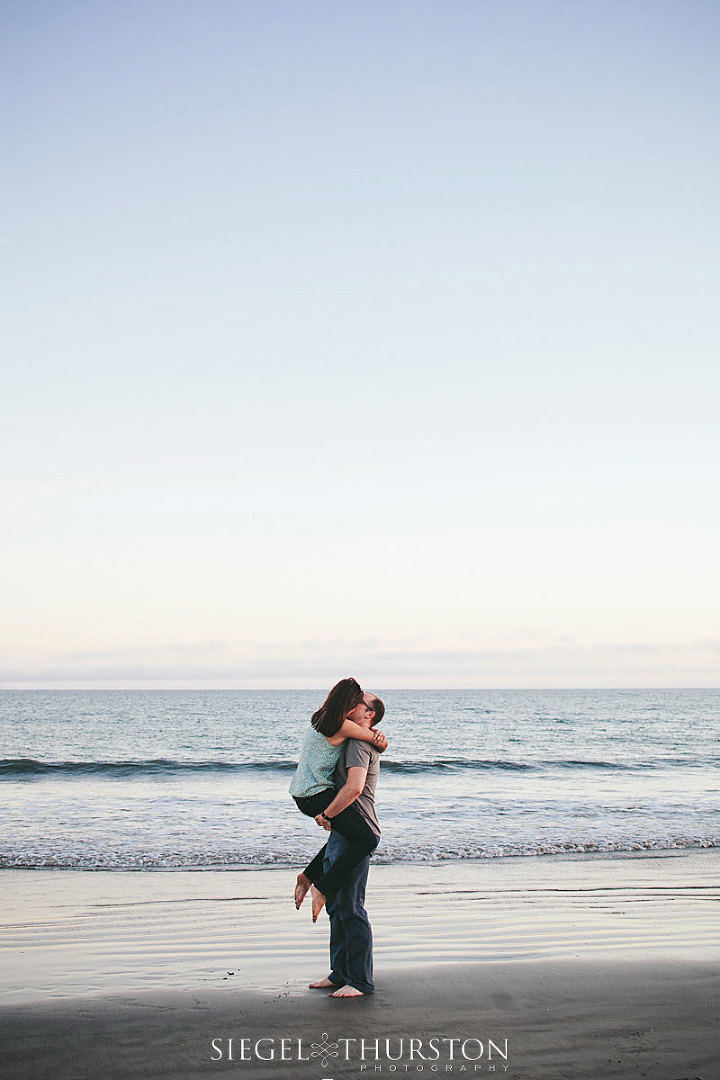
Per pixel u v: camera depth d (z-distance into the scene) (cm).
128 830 1183
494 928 658
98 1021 421
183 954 572
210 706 7412
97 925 665
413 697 11538
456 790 1756
